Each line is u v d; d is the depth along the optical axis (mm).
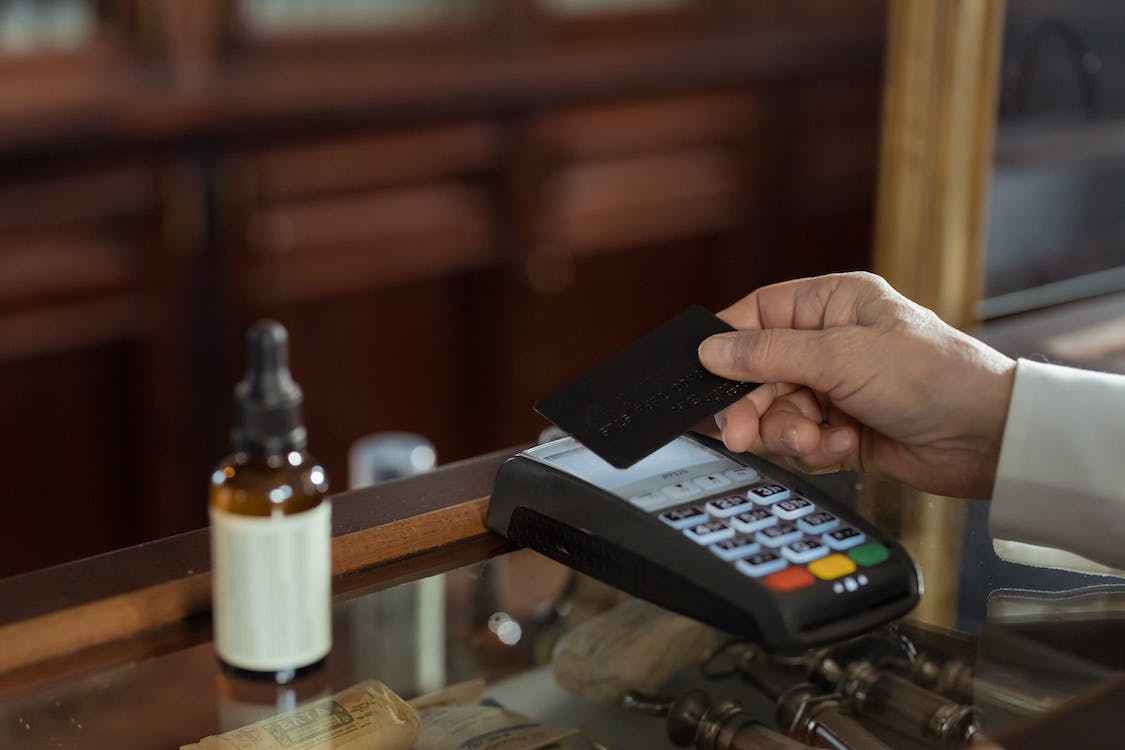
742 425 696
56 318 1874
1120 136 1008
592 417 649
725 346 688
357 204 2141
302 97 2027
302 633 547
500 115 2270
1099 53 974
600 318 2551
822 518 626
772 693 561
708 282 2699
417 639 576
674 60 2482
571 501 619
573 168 2412
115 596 562
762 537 604
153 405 2014
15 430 1914
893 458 731
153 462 2049
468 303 2359
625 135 2463
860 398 692
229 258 2020
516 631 582
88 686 533
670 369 688
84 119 1821
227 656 550
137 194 1900
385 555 613
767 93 2650
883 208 961
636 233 2533
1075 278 1022
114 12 1948
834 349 681
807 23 2762
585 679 563
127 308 1938
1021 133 953
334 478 2299
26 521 1975
